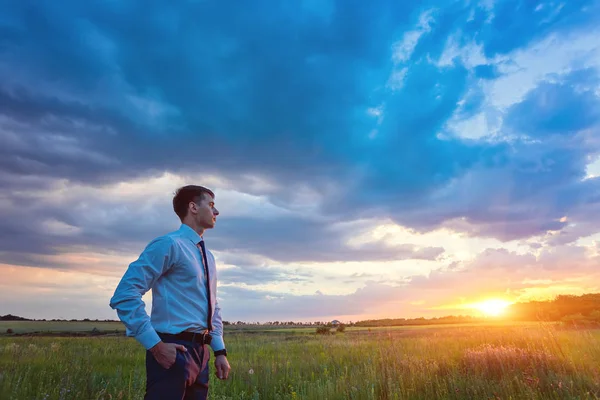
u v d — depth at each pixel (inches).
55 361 306.3
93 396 194.4
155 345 81.3
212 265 102.6
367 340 613.3
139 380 228.8
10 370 244.8
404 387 203.9
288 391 235.1
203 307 94.0
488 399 174.4
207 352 95.3
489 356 242.4
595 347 286.2
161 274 89.4
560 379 191.9
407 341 474.3
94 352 401.4
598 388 175.8
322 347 486.9
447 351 326.6
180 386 83.7
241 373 276.4
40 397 191.2
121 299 81.6
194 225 102.9
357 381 221.3
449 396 186.7
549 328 319.3
